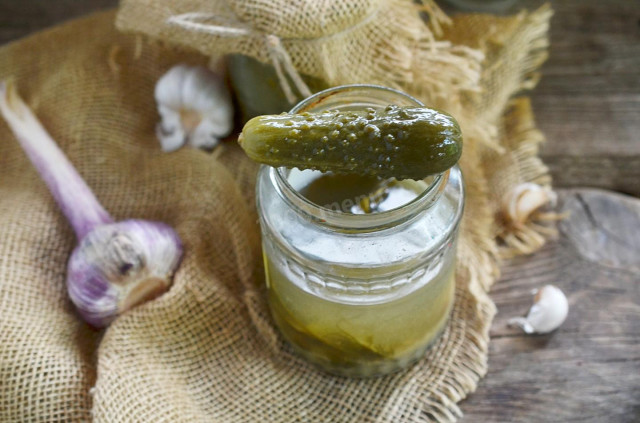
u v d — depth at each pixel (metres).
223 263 0.54
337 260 0.43
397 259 0.43
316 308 0.46
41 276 0.53
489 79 0.58
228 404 0.50
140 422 0.47
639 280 0.54
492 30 0.57
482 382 0.51
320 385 0.51
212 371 0.51
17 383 0.49
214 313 0.52
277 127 0.40
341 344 0.48
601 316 0.53
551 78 0.62
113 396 0.48
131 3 0.53
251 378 0.51
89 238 0.51
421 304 0.47
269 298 0.51
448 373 0.51
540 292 0.52
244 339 0.52
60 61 0.59
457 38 0.57
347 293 0.45
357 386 0.51
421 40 0.54
